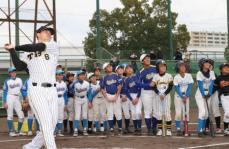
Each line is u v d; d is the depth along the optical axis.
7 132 13.44
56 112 6.79
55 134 12.02
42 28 6.92
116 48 39.00
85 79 12.85
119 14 38.91
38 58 6.71
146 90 12.02
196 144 9.80
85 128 12.35
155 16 39.19
